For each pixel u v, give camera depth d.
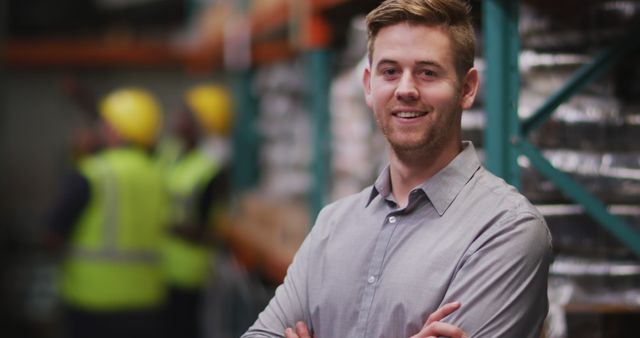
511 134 3.20
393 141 2.41
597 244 3.35
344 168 5.44
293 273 2.68
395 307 2.39
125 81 12.12
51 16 11.37
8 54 11.18
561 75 3.43
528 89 3.50
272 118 8.55
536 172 3.38
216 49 10.04
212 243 7.55
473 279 2.31
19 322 10.02
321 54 5.56
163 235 6.89
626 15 3.26
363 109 5.17
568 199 3.42
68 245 6.53
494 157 3.21
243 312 7.13
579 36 3.41
